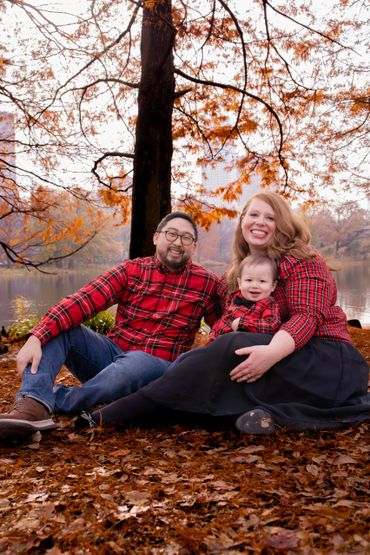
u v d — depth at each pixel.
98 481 2.12
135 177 6.82
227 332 2.94
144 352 3.13
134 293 3.32
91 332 3.20
